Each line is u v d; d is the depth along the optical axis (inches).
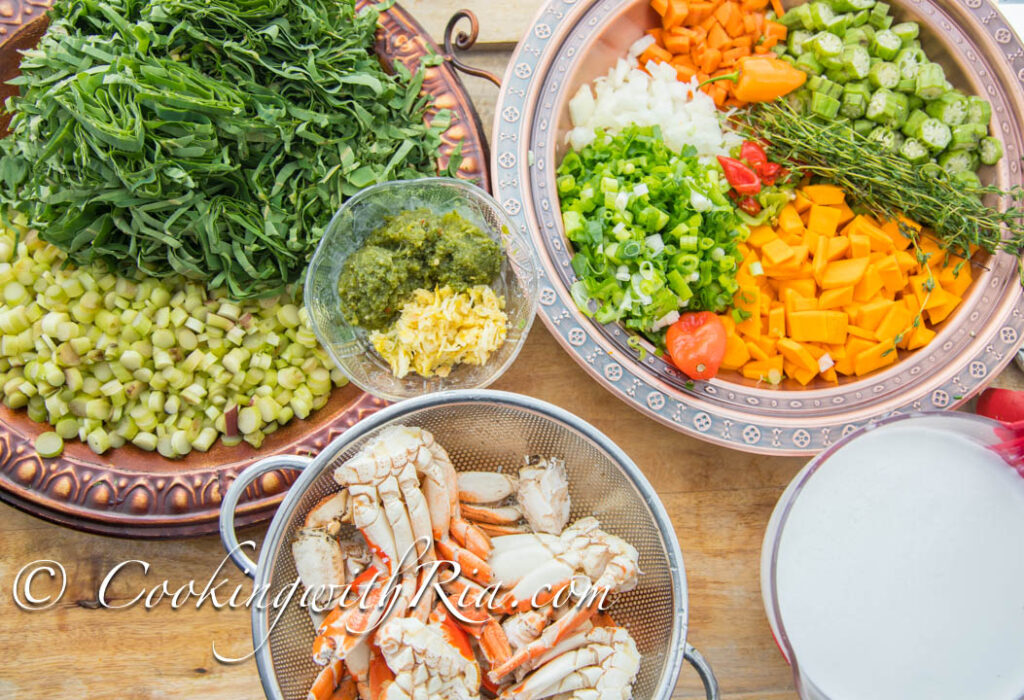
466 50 26.7
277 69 22.5
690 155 24.7
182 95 21.4
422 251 22.7
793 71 24.6
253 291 23.3
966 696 22.7
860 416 24.0
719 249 23.8
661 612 21.9
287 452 23.6
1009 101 24.5
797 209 25.0
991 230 24.1
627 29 25.3
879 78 24.7
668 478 25.8
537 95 24.3
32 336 23.5
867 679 22.9
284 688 21.3
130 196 21.9
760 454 25.1
